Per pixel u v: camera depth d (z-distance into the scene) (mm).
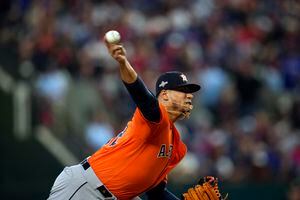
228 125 52938
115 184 21281
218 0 66625
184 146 22688
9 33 57531
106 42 19203
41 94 47969
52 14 57875
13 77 48781
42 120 47188
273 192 44562
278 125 55812
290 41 66500
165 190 23469
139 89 19891
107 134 48062
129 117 50938
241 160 48656
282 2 69938
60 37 55344
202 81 55906
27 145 45188
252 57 62406
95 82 53188
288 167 50188
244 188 44250
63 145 46469
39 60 52938
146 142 21031
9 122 45844
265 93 58594
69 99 49969
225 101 55469
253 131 52188
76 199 21406
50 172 45031
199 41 61281
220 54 60344
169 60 57562
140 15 62656
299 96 60344
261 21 66625
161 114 20500
